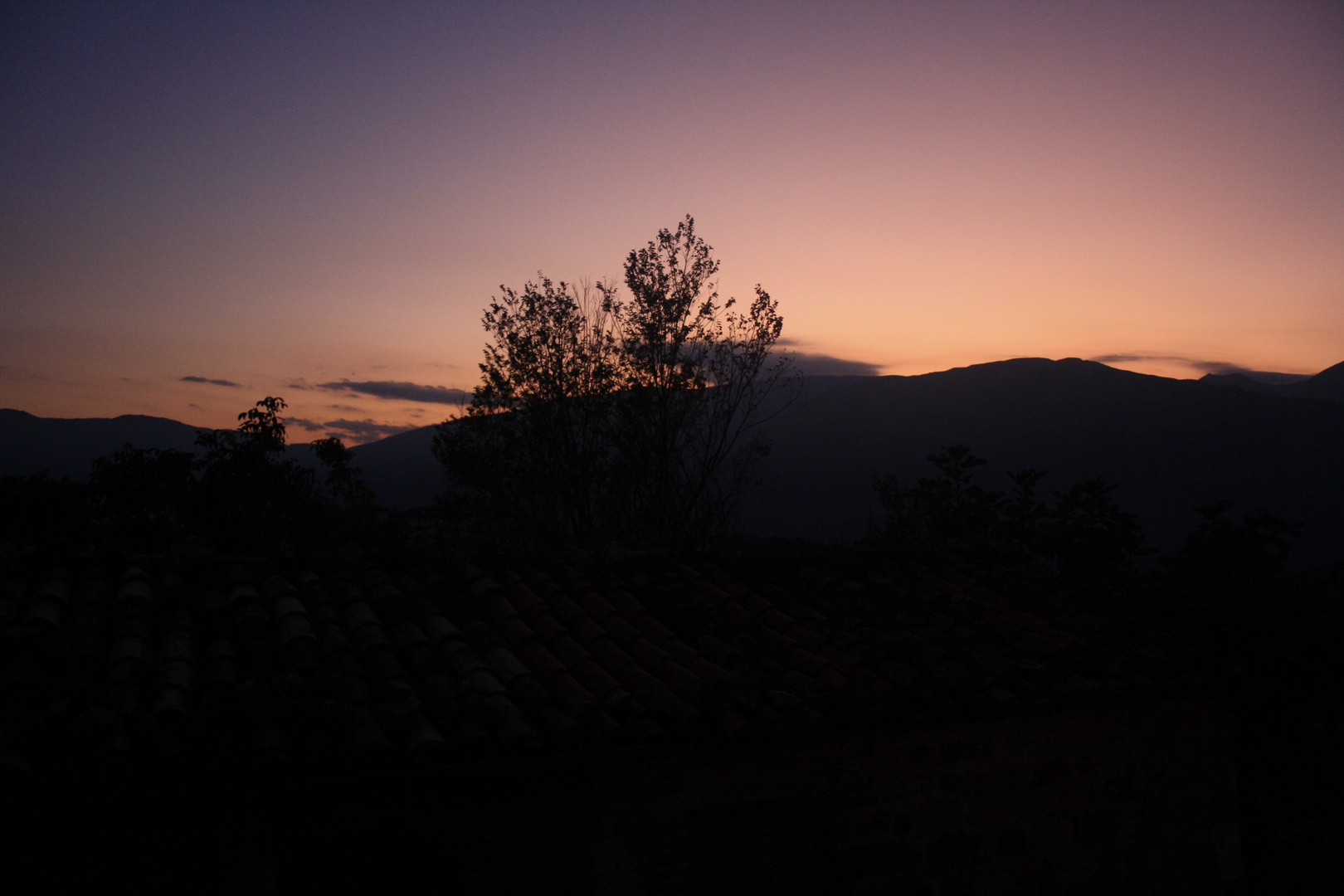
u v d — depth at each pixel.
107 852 4.09
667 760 5.14
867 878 5.66
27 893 3.96
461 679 5.00
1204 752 6.90
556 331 19.00
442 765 4.27
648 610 6.55
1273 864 7.16
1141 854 6.57
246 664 4.81
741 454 18.27
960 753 6.01
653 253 18.48
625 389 18.28
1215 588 6.96
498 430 19.02
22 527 14.47
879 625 6.79
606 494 18.20
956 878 5.92
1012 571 8.36
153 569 5.91
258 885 4.26
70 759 3.70
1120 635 6.89
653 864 5.05
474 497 18.56
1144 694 6.28
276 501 17.31
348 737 4.14
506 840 4.82
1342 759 6.86
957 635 6.60
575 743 4.52
